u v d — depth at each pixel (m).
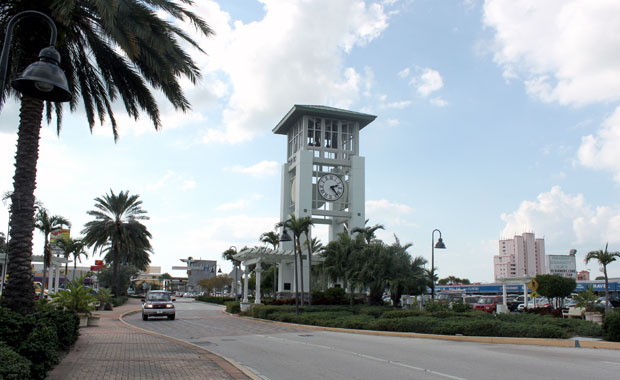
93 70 18.00
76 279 23.66
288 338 19.94
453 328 19.80
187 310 46.53
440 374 10.47
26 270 14.00
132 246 48.12
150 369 10.54
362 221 47.97
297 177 47.16
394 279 33.84
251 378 9.70
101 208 47.38
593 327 18.86
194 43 16.61
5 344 7.85
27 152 14.34
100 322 26.61
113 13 12.64
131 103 18.22
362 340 18.86
